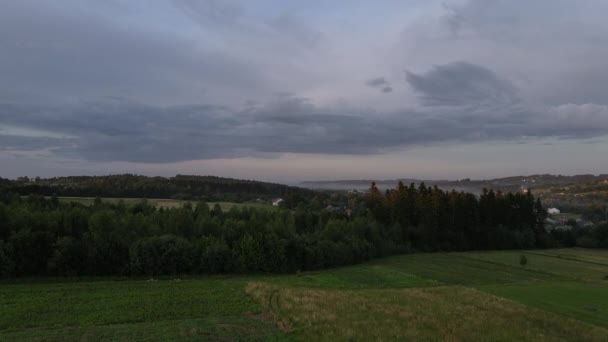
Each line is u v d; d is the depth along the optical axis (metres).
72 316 30.48
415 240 104.69
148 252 57.25
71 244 53.62
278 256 68.62
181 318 30.44
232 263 63.31
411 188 117.31
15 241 51.25
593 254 98.44
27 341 24.30
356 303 36.00
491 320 31.38
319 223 101.75
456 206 109.19
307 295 39.00
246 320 29.72
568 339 27.53
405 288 50.53
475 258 88.25
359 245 84.12
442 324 29.86
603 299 42.09
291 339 25.45
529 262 82.50
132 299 36.44
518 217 115.88
